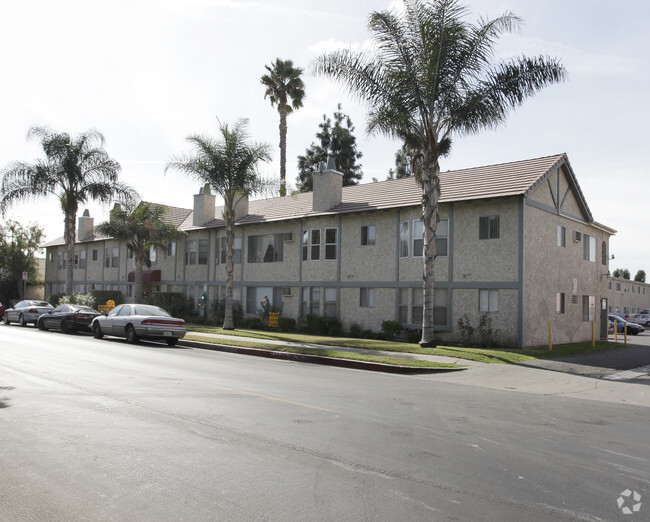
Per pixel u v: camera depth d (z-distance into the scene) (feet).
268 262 95.76
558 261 74.95
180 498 15.07
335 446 20.38
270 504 14.75
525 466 18.62
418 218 75.00
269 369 43.93
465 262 69.36
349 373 44.09
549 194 72.84
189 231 112.37
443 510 14.62
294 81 142.51
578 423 26.05
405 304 76.02
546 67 56.44
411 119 59.72
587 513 14.69
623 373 46.11
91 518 13.74
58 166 106.11
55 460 18.22
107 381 33.81
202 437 21.21
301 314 89.30
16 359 43.83
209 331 80.28
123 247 132.57
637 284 199.93
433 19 56.75
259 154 83.71
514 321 64.69
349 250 82.99
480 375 43.73
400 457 19.22
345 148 159.53
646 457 20.22
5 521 13.52
